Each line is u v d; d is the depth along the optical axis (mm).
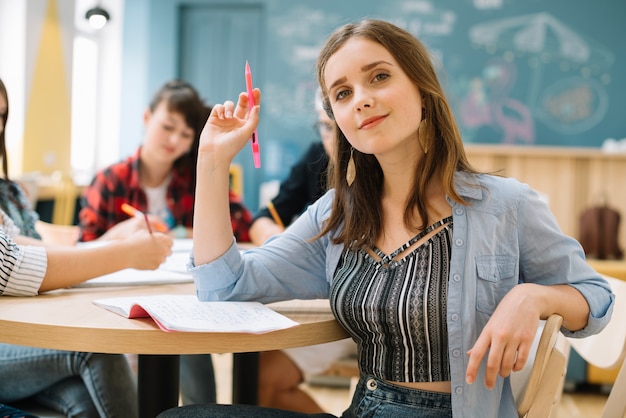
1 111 1602
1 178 1762
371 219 1185
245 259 1250
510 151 3688
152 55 5484
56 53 4984
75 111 5438
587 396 3070
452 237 1111
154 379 1303
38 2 4727
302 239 1291
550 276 1115
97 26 4184
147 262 1402
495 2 5215
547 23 5191
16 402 1476
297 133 5375
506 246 1105
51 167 5023
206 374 1966
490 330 977
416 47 1151
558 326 994
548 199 3697
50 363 1414
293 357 2113
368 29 1138
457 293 1077
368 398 1143
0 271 1224
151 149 2395
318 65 1215
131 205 2443
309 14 5328
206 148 1205
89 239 2416
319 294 1308
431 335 1080
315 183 2463
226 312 1139
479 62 5242
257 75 5469
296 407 2139
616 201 3637
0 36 4605
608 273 3158
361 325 1136
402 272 1118
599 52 5188
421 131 1155
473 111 5270
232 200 2422
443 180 1118
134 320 1085
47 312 1125
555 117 5238
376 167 1213
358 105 1107
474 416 1057
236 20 5469
